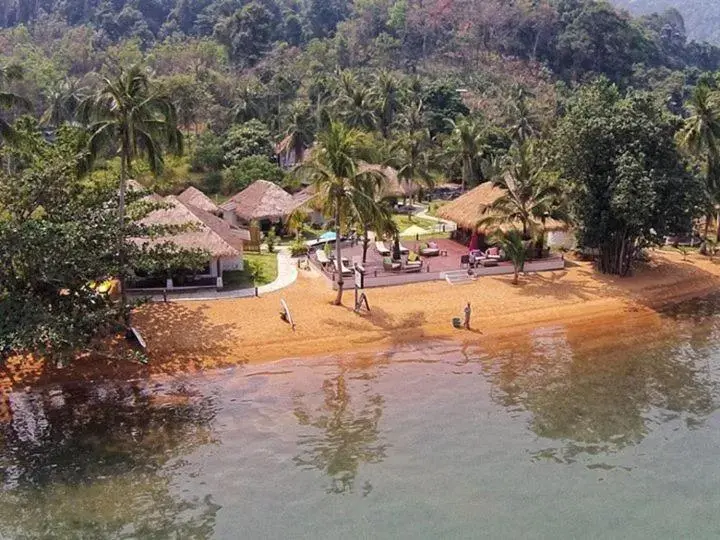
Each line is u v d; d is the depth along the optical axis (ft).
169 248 131.13
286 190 252.83
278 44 477.36
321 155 132.98
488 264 167.94
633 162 149.69
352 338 126.00
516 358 120.98
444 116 354.13
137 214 120.98
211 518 74.13
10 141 162.09
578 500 77.77
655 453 88.43
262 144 300.81
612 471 83.97
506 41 526.16
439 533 71.46
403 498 78.02
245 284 150.61
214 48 439.22
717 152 194.49
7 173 120.98
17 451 87.30
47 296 105.29
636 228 157.48
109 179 131.13
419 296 147.74
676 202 154.51
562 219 161.99
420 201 275.39
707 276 175.22
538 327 136.05
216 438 91.40
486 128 303.89
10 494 78.07
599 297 153.48
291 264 169.99
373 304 141.79
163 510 75.46
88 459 85.71
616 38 531.09
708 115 190.60
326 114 289.12
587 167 158.40
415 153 248.32
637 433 93.81
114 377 108.37
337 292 147.54
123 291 116.57
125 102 113.70
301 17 577.02
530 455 87.76
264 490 79.51
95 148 114.93
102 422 95.14
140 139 117.29
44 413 97.35
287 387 107.45
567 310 144.97
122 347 116.26
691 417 98.73
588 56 519.60
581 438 92.32
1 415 96.43
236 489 79.66
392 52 497.05
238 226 216.13
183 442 90.22
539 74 491.31
